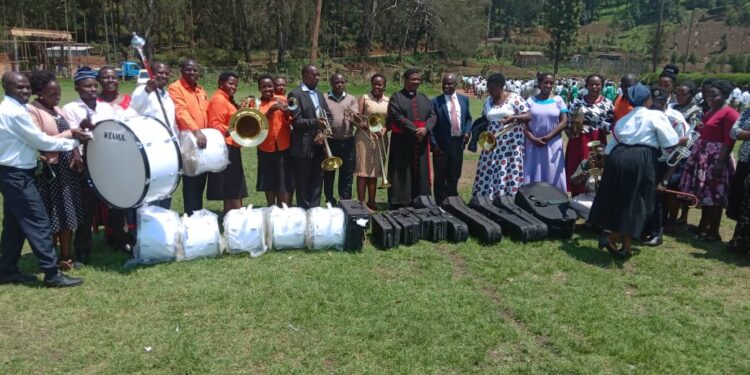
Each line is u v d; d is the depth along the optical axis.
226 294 5.23
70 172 5.73
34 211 5.25
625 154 6.04
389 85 47.41
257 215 6.36
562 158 7.96
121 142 5.46
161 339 4.44
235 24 57.03
